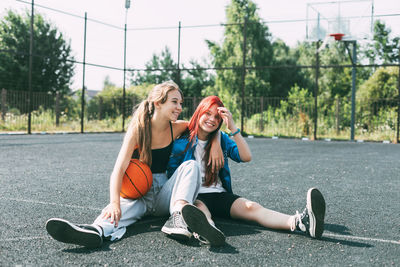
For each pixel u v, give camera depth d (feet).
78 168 18.20
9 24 77.41
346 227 8.62
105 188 13.08
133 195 8.01
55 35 80.38
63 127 53.47
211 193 8.61
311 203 7.16
